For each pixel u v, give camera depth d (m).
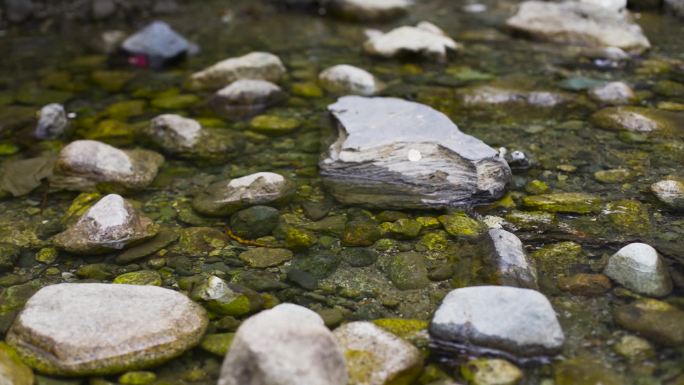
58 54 4.14
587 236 2.88
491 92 3.52
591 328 2.64
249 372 2.45
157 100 3.60
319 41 4.30
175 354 2.60
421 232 2.92
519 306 2.62
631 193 3.02
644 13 4.55
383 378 2.53
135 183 3.11
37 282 2.80
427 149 3.09
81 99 3.61
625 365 2.57
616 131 3.30
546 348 2.59
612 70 3.71
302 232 2.92
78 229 2.90
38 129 3.36
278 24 4.71
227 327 2.67
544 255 2.83
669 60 3.77
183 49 4.06
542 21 4.20
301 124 3.41
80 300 2.65
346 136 3.19
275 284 2.78
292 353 2.45
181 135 3.30
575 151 3.21
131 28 4.65
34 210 3.03
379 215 2.97
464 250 2.84
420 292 2.75
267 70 3.71
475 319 2.61
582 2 4.43
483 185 3.01
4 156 3.26
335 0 4.79
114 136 3.35
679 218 2.92
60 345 2.58
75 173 3.12
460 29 4.45
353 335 2.60
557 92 3.53
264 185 3.03
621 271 2.74
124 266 2.84
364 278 2.79
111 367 2.57
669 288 2.72
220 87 3.67
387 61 3.87
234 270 2.82
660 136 3.26
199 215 3.00
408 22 4.66
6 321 2.69
